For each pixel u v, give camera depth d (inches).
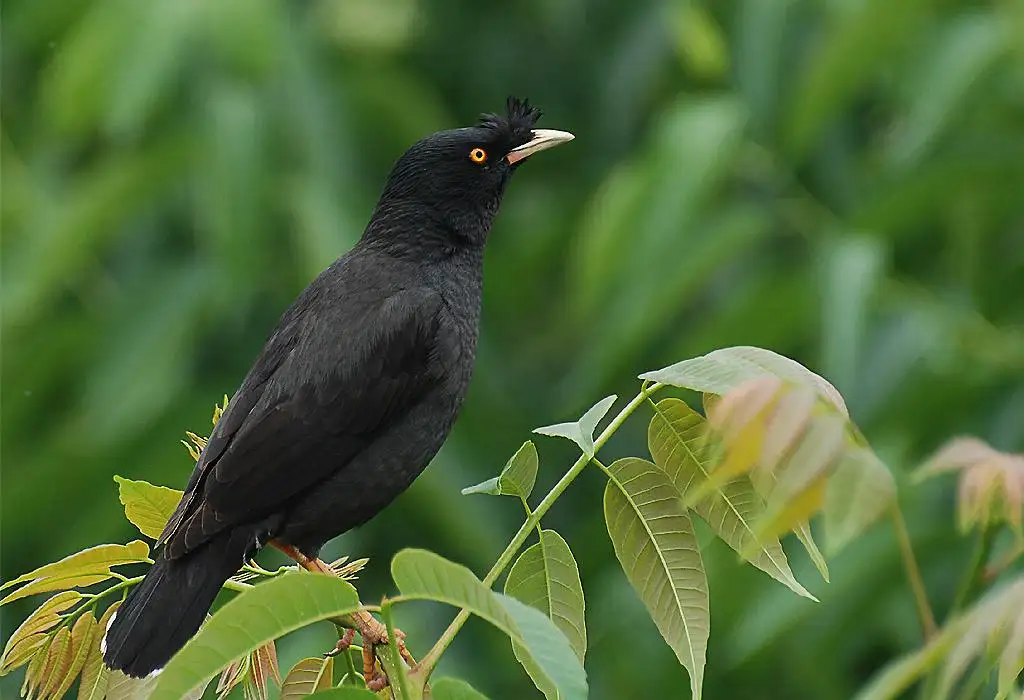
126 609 299.3
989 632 172.1
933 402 449.4
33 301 473.1
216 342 514.0
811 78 436.1
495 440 516.1
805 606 422.0
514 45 585.3
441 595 188.9
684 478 239.3
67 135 522.3
